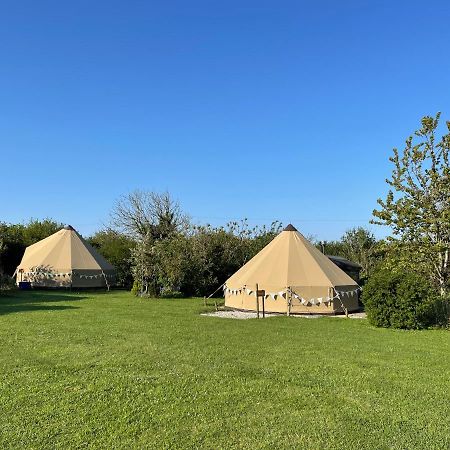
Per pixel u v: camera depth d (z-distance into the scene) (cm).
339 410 679
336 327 1466
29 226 4238
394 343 1186
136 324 1405
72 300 2244
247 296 2020
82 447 565
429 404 707
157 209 4772
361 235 3762
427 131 1733
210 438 588
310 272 2000
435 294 1557
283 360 961
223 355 995
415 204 1711
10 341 1117
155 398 718
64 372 849
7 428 612
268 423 632
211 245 2875
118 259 3491
